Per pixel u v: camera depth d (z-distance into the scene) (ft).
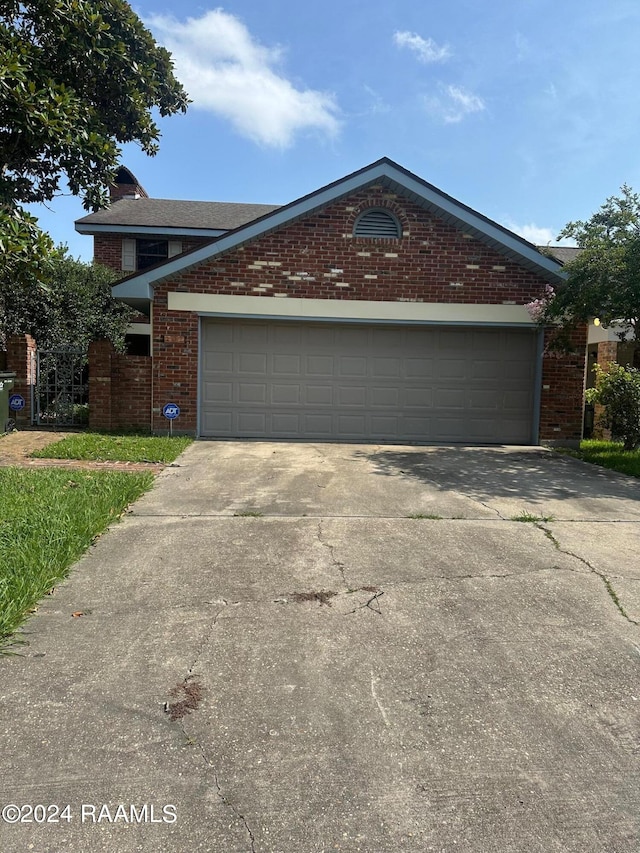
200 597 12.88
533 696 9.49
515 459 31.65
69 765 7.68
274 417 36.24
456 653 10.77
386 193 35.40
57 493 19.22
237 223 60.29
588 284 30.07
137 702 9.07
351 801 7.22
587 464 30.60
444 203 34.78
